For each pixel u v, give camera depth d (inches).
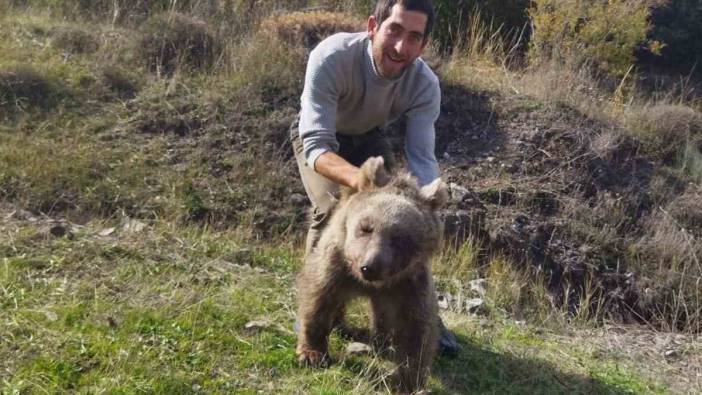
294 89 174.1
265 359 89.6
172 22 194.1
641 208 163.3
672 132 185.3
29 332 87.8
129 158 150.9
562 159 168.2
